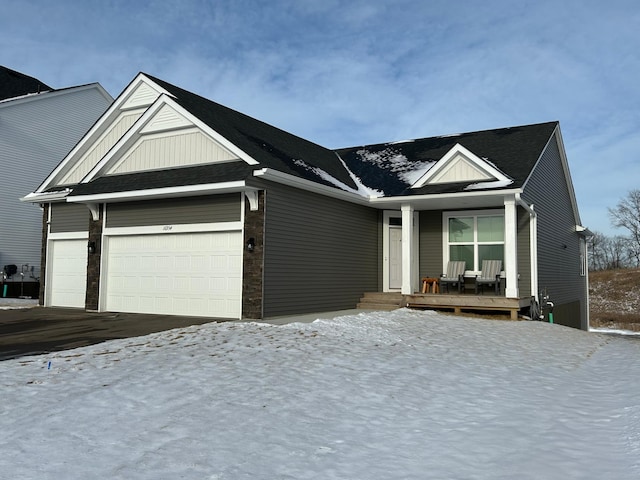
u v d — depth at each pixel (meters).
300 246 14.20
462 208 17.05
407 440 4.98
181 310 14.18
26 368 7.29
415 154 19.45
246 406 5.79
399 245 18.11
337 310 15.62
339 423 5.41
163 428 5.07
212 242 13.83
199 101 16.08
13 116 24.41
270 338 9.58
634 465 4.33
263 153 14.09
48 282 17.66
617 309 42.34
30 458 4.33
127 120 17.19
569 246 21.81
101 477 3.97
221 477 4.01
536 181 16.52
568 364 8.91
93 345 8.93
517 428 5.35
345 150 21.73
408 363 8.28
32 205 25.11
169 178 13.95
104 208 15.62
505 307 14.38
